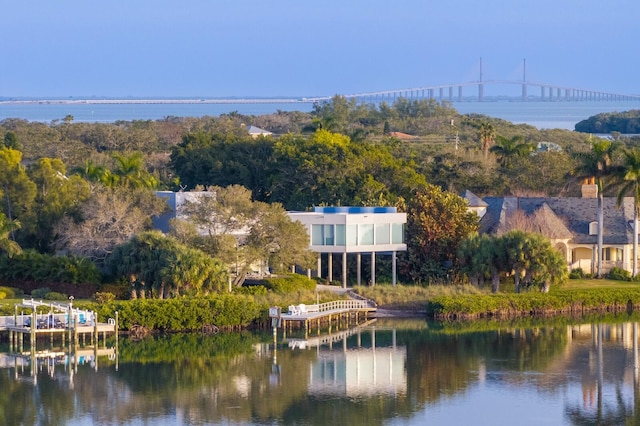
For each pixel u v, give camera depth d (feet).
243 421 599.98
